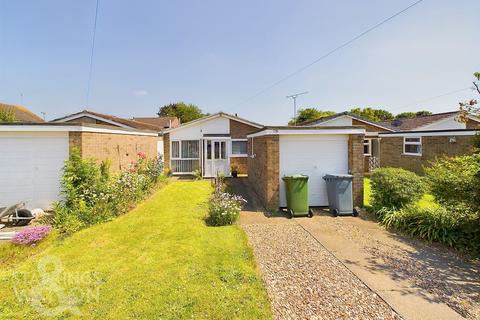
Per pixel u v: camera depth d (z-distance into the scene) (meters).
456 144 12.50
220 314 3.09
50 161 8.43
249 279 3.88
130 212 7.95
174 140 17.38
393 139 17.00
